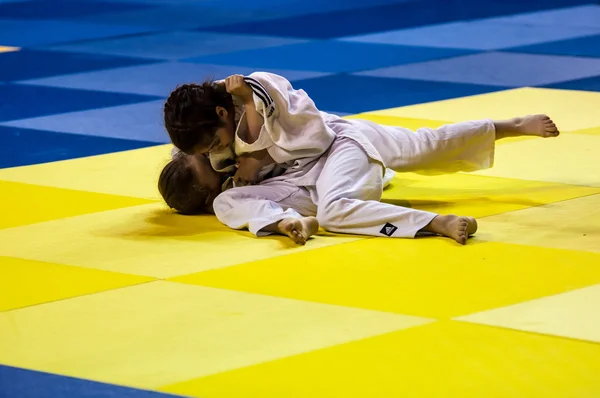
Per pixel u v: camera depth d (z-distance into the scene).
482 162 15.65
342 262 12.87
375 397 9.49
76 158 18.94
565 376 9.79
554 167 17.25
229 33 33.91
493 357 10.20
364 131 15.21
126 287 12.31
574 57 28.12
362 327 10.98
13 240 14.16
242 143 14.41
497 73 26.20
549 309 11.27
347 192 13.99
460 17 36.06
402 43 31.05
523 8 37.94
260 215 14.08
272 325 11.11
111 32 34.78
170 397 9.62
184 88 14.28
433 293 11.79
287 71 27.17
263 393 9.64
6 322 11.44
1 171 18.08
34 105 23.98
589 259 12.73
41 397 9.73
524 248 13.16
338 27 34.53
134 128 21.42
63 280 12.61
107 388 9.84
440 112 21.83
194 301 11.84
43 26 36.56
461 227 13.27
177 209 15.20
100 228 14.62
